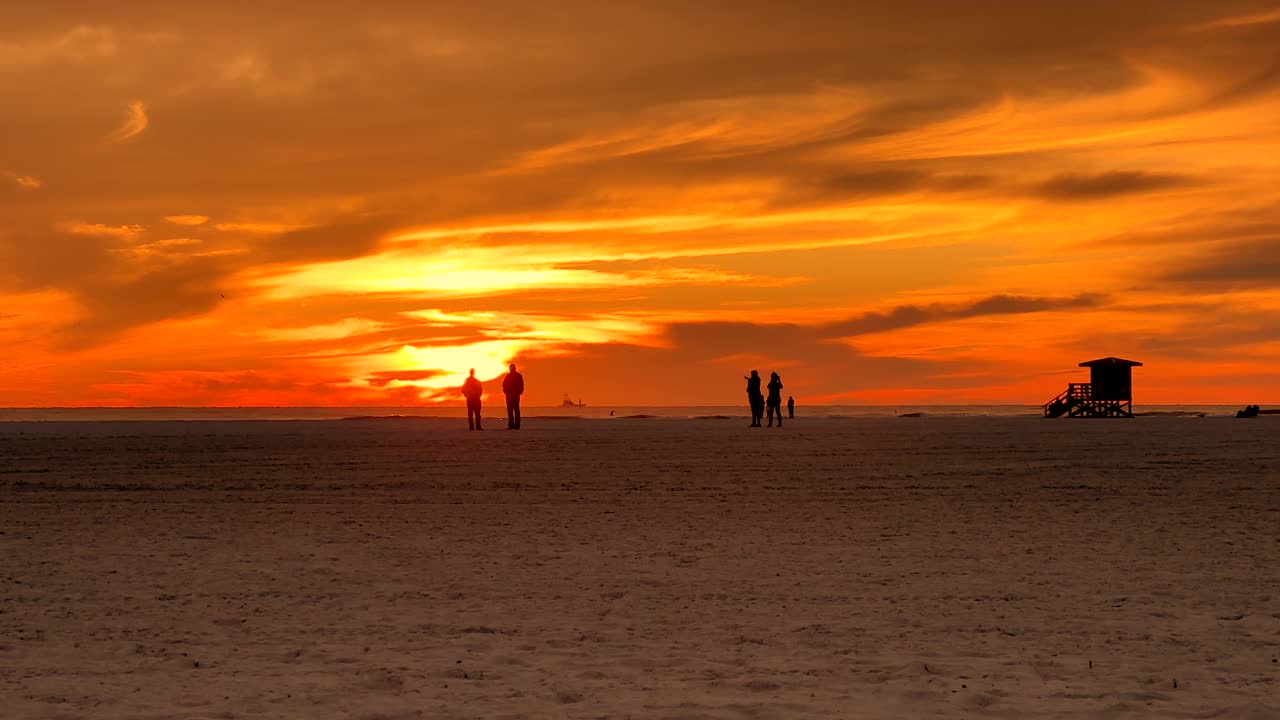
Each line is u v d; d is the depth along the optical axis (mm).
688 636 13430
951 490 29172
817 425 73562
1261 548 19406
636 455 42188
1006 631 13570
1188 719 10078
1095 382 99938
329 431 66938
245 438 57344
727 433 60875
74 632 13711
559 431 65000
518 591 16172
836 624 14023
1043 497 27453
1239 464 36625
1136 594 15617
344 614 14719
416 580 17016
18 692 11078
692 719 10156
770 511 25062
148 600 15602
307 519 24016
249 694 11008
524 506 26188
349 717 10250
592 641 13211
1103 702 10594
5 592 16141
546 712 10383
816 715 10242
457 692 11070
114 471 35969
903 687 11164
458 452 44406
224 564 18406
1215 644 12820
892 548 19797
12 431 68875
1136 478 32031
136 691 11125
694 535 21484
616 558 18891
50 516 24609
